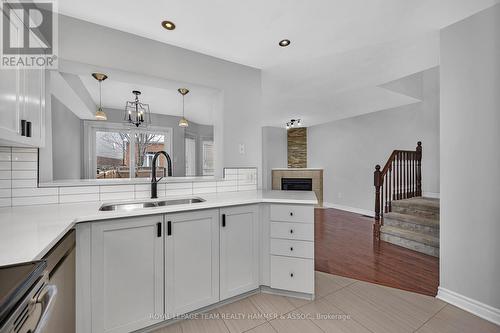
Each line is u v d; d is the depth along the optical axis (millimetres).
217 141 2559
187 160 6277
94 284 1317
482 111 1688
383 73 2879
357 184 5566
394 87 3629
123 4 1616
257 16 1763
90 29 1817
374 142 5176
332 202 6227
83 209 1475
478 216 1709
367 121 5336
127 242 1414
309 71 2791
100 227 1338
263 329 1565
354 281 2236
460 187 1805
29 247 842
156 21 1815
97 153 4773
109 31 1889
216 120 2578
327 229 4125
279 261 1952
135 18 1777
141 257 1458
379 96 3859
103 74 2031
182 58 2213
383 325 1604
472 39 1738
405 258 2807
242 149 2568
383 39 2096
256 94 2676
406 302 1878
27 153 1591
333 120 5902
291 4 1630
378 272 2432
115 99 4250
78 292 1277
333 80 3090
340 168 6016
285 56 2402
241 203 1851
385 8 1672
